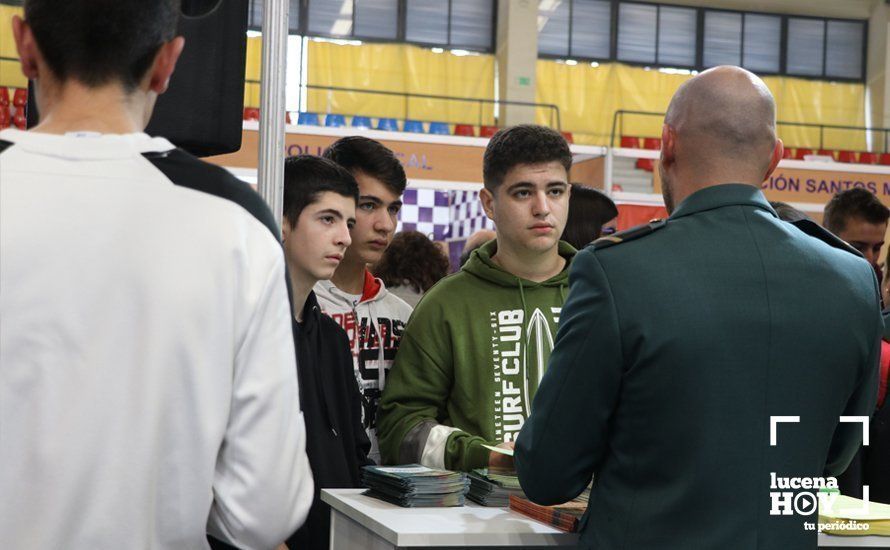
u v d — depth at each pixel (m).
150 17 1.07
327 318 2.03
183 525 1.04
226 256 1.05
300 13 14.15
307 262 1.93
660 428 1.27
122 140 1.06
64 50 1.06
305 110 14.14
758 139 1.38
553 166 1.98
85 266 1.01
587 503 1.50
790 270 1.30
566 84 15.12
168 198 1.05
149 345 1.02
